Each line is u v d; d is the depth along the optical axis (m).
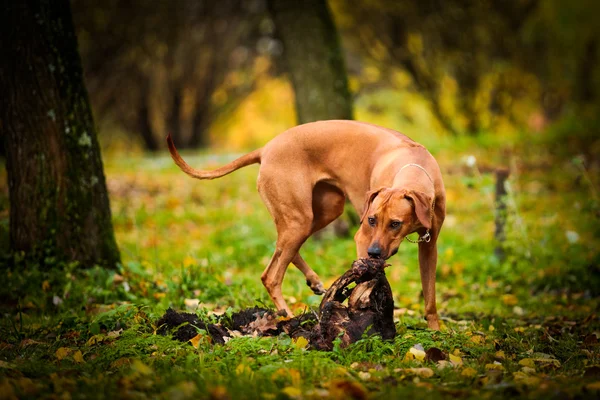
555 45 23.75
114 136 34.03
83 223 7.70
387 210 5.38
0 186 13.70
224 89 29.45
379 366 4.76
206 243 10.81
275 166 6.45
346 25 23.77
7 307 6.81
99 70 26.12
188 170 6.65
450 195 13.38
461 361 4.96
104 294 7.07
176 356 4.96
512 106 24.05
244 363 4.58
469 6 22.28
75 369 4.66
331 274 8.88
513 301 7.88
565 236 9.72
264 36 27.50
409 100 27.41
